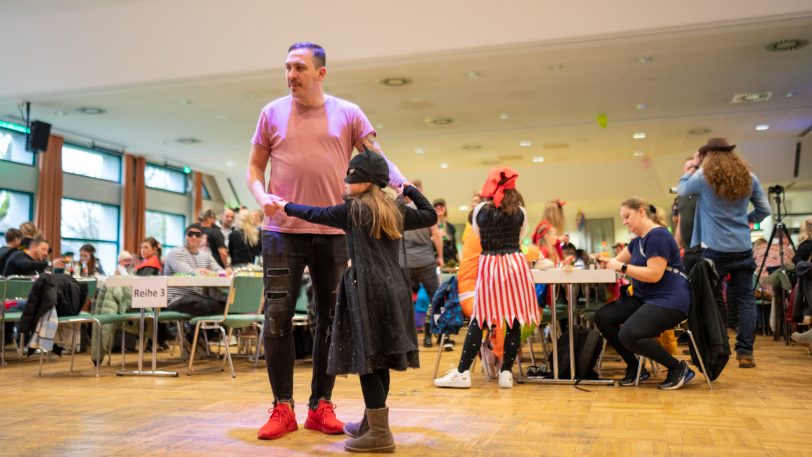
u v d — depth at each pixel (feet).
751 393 12.15
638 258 13.20
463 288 13.98
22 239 24.07
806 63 33.37
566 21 28.43
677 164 58.18
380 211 8.06
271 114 9.32
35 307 16.16
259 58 31.07
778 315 23.72
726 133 49.73
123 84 32.89
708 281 12.92
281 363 8.97
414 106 40.70
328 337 9.11
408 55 30.01
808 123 46.75
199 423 9.67
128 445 8.22
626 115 43.96
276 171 9.23
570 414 10.15
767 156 52.39
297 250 9.09
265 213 8.75
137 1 32.37
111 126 44.37
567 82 35.91
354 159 8.34
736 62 32.96
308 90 9.07
